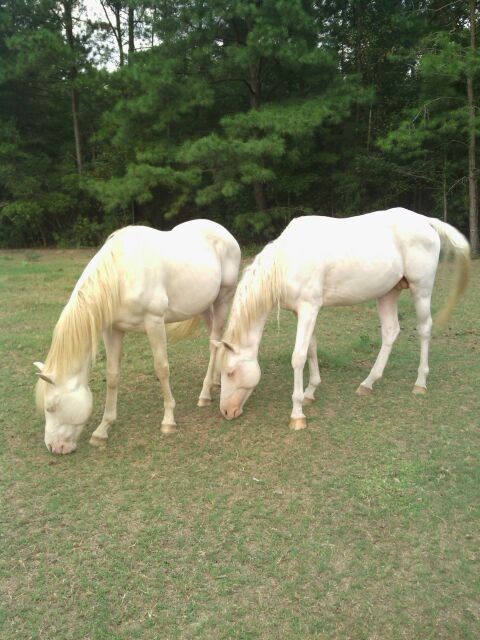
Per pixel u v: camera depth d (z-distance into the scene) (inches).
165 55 535.2
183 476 127.7
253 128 499.8
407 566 96.7
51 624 84.9
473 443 142.0
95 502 117.6
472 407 165.5
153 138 605.6
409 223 162.2
